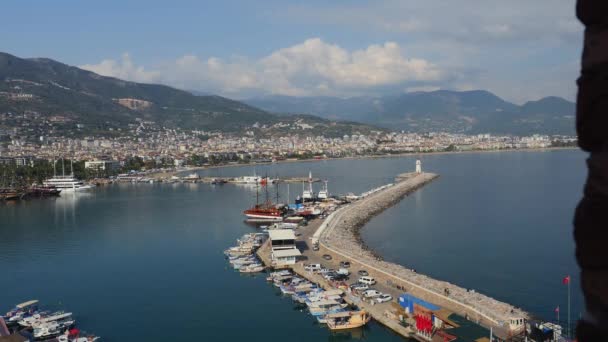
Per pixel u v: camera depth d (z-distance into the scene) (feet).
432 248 584.81
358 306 390.01
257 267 516.32
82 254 606.14
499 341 303.27
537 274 467.52
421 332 327.26
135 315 401.90
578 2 31.63
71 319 393.50
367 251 567.59
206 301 430.61
